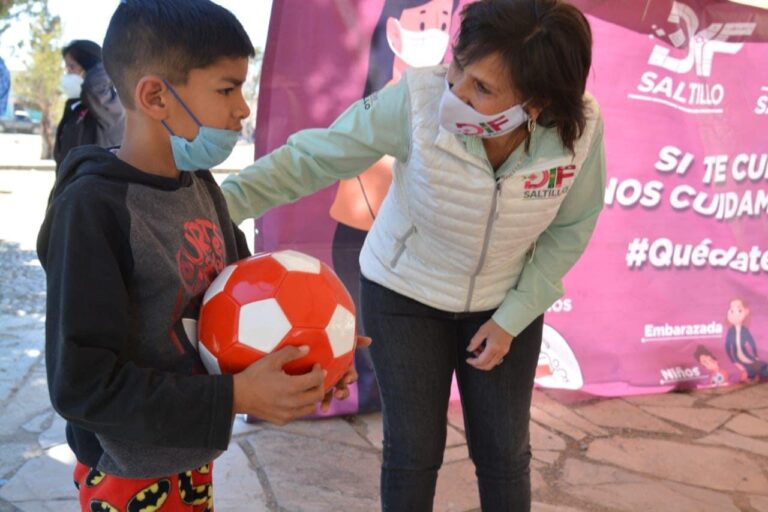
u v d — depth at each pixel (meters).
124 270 1.27
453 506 2.86
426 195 1.82
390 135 1.86
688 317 4.12
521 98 1.61
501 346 1.98
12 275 6.16
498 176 1.78
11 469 2.92
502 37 1.53
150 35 1.28
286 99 3.29
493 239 1.86
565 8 1.58
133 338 1.30
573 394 3.98
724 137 4.02
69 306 1.18
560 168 1.78
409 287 2.01
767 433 3.62
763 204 4.16
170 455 1.39
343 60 3.33
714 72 3.95
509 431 2.04
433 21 3.41
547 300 2.00
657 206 3.98
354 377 1.55
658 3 3.76
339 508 2.79
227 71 1.32
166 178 1.37
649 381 4.07
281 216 3.39
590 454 3.34
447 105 1.64
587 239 2.00
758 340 4.24
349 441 3.34
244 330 1.34
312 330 1.37
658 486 3.07
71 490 2.79
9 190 11.78
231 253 1.61
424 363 2.02
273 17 3.21
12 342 4.39
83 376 1.17
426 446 2.01
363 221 3.48
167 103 1.32
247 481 2.95
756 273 4.20
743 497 3.02
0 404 3.50
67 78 5.06
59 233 1.22
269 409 1.27
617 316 4.01
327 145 1.89
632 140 3.88
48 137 18.05
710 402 3.99
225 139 1.35
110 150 1.49
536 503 2.90
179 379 1.23
